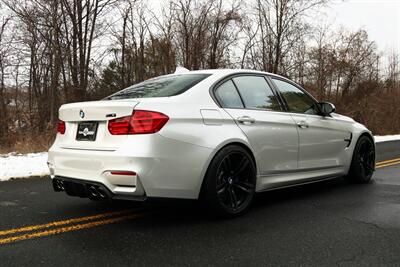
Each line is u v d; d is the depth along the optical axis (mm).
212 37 20875
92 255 2969
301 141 4691
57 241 3293
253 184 4059
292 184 4656
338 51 25016
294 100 4895
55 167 3875
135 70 20438
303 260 2859
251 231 3510
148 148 3279
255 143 4090
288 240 3277
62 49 16047
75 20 16406
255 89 4445
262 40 21172
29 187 5723
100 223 3803
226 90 4117
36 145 11078
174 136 3422
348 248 3096
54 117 15289
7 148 11438
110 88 18469
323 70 24031
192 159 3506
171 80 4273
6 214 4168
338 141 5332
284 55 21203
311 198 4836
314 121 4945
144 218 3963
